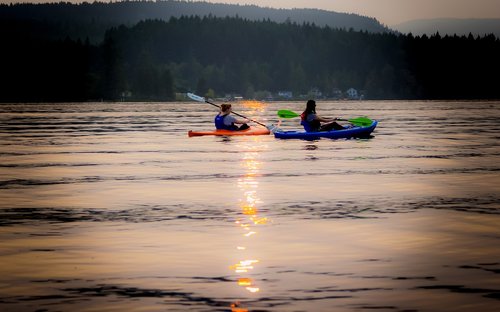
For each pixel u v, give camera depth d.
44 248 11.49
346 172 22.66
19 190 18.97
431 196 17.25
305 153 29.69
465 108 142.25
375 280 9.45
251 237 12.27
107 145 36.31
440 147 33.38
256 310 8.26
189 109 148.50
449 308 8.30
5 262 10.56
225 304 8.48
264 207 15.63
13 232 12.86
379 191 18.17
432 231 12.73
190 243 11.81
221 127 41.88
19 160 28.30
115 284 9.35
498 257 10.70
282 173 22.47
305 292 8.93
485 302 8.48
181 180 20.86
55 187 19.56
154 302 8.57
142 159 28.06
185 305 8.45
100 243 11.86
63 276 9.76
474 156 28.64
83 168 24.88
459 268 10.05
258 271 9.96
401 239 12.05
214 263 10.43
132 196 17.59
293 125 61.28
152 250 11.30
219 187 19.16
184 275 9.77
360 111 119.81
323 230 12.88
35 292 9.01
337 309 8.28
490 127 55.31
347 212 14.88
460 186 19.19
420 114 96.88
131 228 13.20
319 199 16.81
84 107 175.88
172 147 34.06
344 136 38.91
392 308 8.30
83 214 14.88
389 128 53.38
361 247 11.45
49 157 29.56
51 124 66.06
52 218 14.41
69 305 8.48
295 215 14.53
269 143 35.53
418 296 8.73
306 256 10.84
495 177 21.28
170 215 14.64
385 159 27.12
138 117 88.12
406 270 9.97
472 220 13.84
